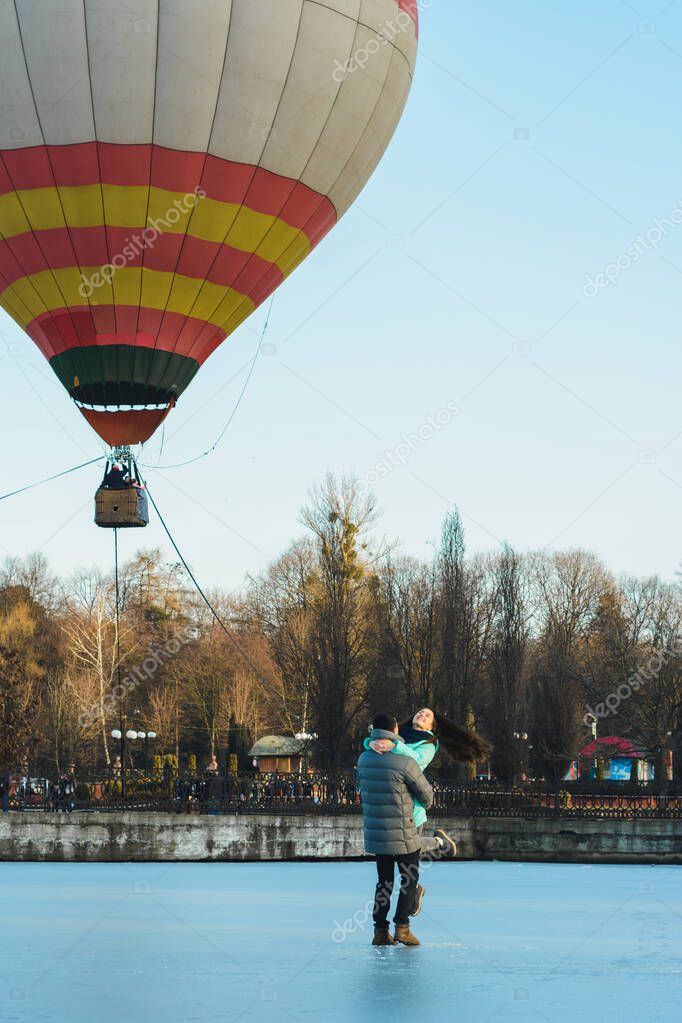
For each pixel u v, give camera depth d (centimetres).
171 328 4112
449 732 1343
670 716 8450
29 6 3672
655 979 1048
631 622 10869
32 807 5366
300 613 9556
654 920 1524
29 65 3706
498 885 2281
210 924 1445
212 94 3778
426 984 1017
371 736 1287
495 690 7812
